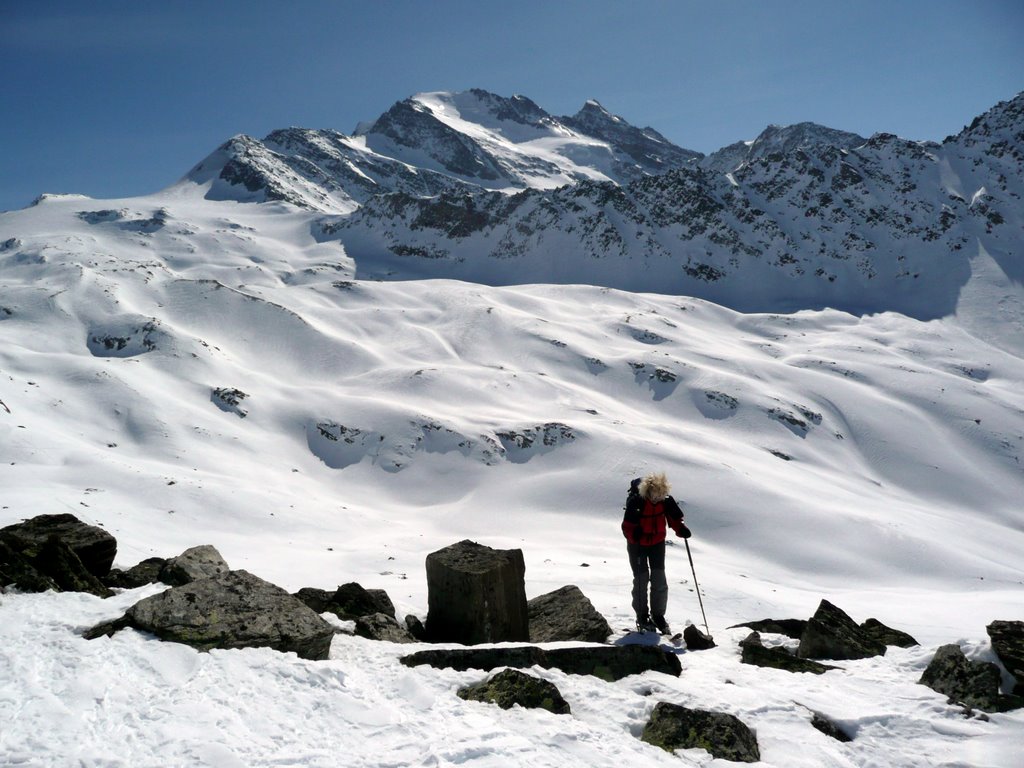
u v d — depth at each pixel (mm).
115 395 111125
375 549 63312
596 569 44188
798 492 99875
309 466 110875
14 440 80125
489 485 102938
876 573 77438
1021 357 196125
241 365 145750
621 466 101938
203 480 82625
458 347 171500
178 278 185125
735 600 33969
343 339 165125
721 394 144625
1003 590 72250
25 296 158125
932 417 144375
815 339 198875
